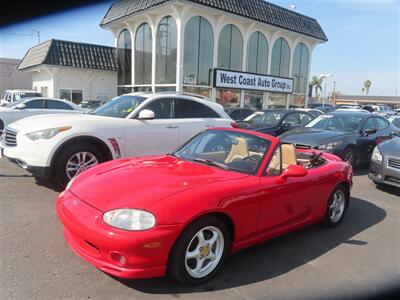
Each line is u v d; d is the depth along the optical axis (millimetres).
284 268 3623
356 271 3668
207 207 3061
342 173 4902
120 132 6098
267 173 3820
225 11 20609
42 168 5465
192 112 7266
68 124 5711
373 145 9484
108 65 25172
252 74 23812
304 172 3820
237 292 3102
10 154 5734
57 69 23188
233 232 3412
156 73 21656
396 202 6465
